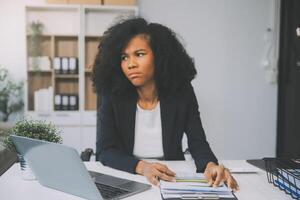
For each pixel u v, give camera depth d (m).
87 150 1.75
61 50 3.52
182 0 3.74
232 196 1.05
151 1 3.70
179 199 1.01
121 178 1.22
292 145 3.70
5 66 3.56
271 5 3.85
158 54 1.48
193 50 3.81
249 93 3.93
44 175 1.10
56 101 3.44
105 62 1.53
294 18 3.69
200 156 1.40
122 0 3.38
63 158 0.97
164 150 1.57
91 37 3.49
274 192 1.11
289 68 3.77
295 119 3.66
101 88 1.58
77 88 3.54
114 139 1.53
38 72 3.48
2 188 1.11
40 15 3.45
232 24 3.83
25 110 3.39
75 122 3.38
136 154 1.57
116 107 1.54
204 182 1.15
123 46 1.44
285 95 3.83
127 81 1.54
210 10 3.79
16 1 3.52
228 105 3.92
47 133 1.24
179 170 1.34
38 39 3.44
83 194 1.02
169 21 3.75
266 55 3.89
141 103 1.58
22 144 1.08
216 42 3.83
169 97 1.58
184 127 1.59
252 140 4.00
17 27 3.54
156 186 1.14
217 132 3.94
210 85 3.87
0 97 3.44
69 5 3.31
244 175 1.30
